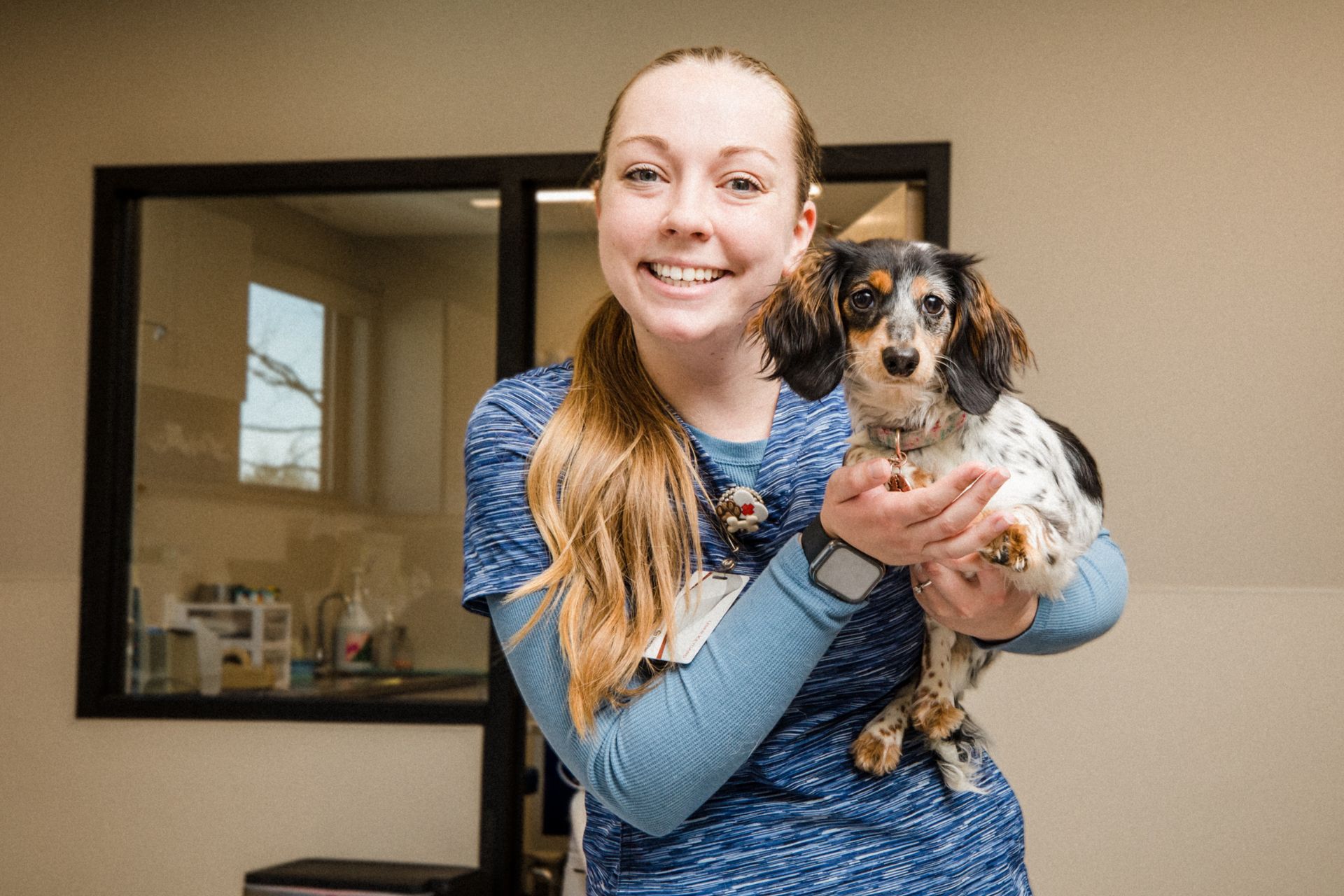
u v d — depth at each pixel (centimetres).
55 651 398
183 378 414
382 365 408
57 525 401
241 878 385
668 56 116
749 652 98
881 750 112
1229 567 353
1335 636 349
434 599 402
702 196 109
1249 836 348
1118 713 354
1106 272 360
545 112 388
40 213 407
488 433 115
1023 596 109
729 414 120
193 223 415
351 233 410
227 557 412
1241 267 356
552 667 105
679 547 110
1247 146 358
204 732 390
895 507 93
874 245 126
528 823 400
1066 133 363
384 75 396
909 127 368
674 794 99
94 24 407
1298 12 357
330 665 404
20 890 392
